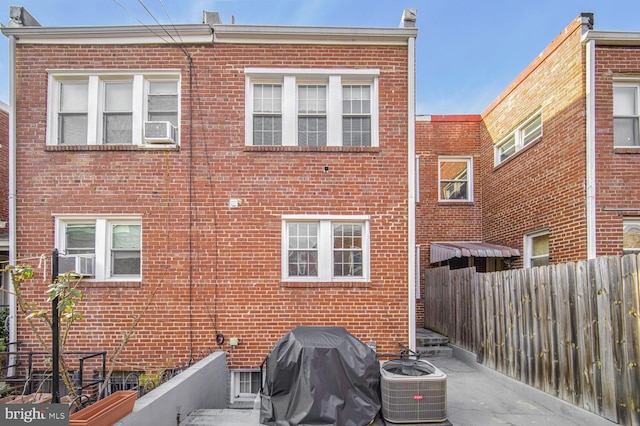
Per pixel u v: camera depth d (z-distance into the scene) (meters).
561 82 8.07
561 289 5.30
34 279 7.10
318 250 7.33
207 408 5.96
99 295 7.10
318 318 7.15
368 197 7.34
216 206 7.28
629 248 7.31
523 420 5.04
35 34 7.31
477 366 7.67
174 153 7.33
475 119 12.12
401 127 7.43
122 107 7.55
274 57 7.46
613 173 7.27
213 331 7.11
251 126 7.49
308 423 4.33
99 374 6.95
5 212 10.75
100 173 7.26
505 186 10.46
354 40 7.46
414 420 4.47
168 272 7.17
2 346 6.78
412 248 7.27
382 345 7.13
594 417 4.60
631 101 7.62
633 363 4.09
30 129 7.29
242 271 7.20
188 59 7.42
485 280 7.53
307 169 7.35
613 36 7.29
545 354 5.62
